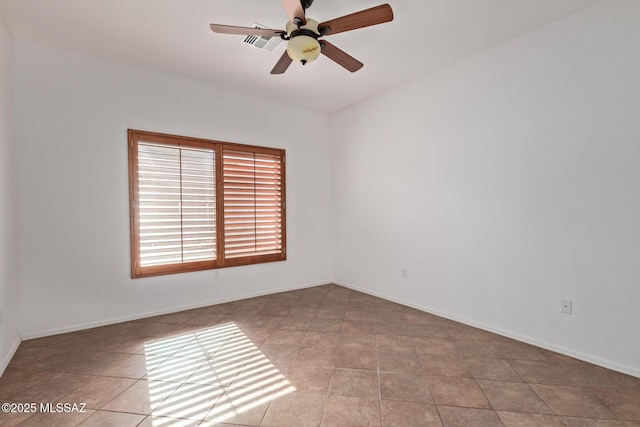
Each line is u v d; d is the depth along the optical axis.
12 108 2.47
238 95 3.73
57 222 2.70
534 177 2.45
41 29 2.43
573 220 2.25
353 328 2.84
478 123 2.82
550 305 2.38
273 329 2.81
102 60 2.90
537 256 2.44
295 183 4.27
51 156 2.67
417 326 2.89
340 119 4.44
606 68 2.09
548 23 2.35
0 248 2.11
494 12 2.23
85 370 2.08
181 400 1.76
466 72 2.91
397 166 3.62
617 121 2.04
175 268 3.30
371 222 3.99
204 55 2.86
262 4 2.15
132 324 2.94
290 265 4.23
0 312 2.08
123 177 3.00
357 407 1.69
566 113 2.27
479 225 2.82
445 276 3.13
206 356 2.29
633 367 1.99
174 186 3.29
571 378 1.97
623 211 2.03
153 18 2.30
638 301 1.98
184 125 3.34
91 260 2.85
